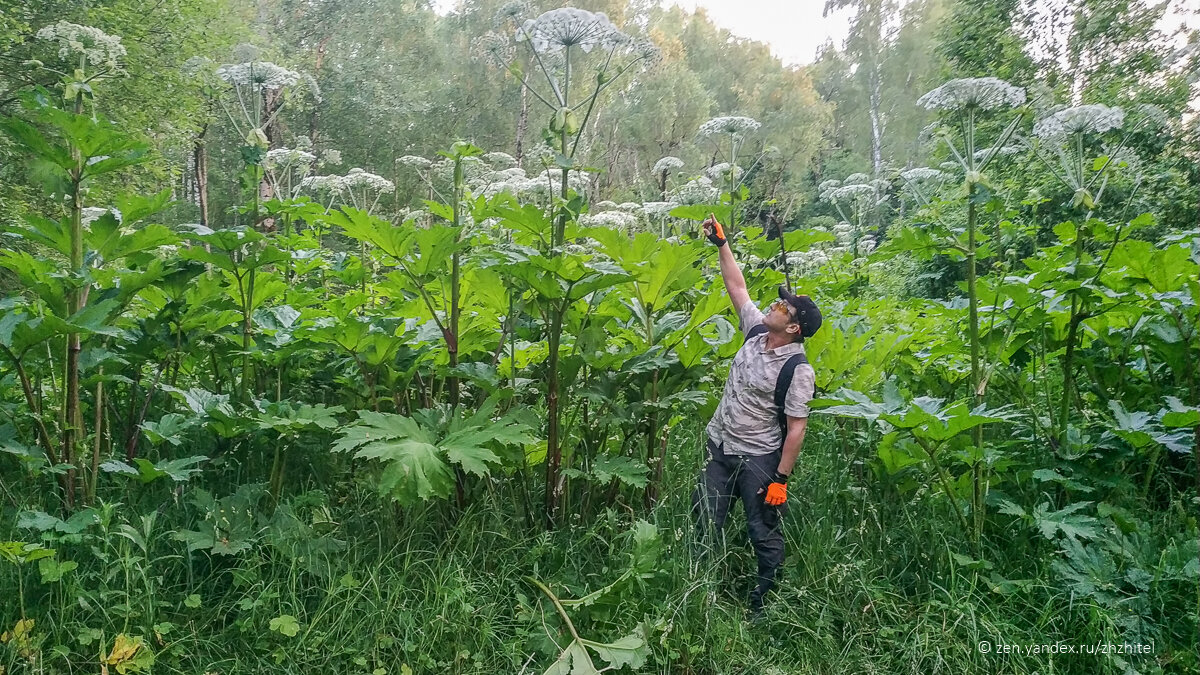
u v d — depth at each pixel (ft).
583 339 12.23
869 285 32.71
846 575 11.48
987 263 24.44
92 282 11.47
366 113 88.63
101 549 10.71
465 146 12.28
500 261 11.24
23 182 37.78
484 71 98.43
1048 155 17.02
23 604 9.46
